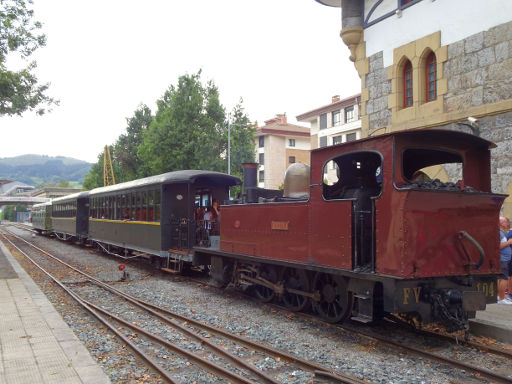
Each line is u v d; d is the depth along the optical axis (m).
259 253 8.47
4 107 17.09
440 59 10.12
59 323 6.90
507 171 8.88
